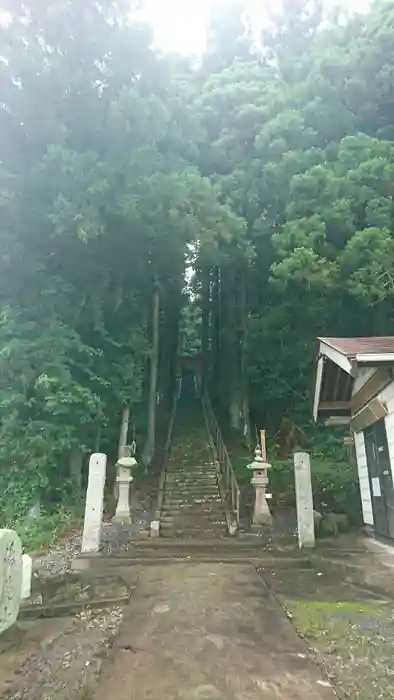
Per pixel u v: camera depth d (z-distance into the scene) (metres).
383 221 12.59
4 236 10.55
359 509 9.89
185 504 11.08
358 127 16.34
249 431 16.97
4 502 9.66
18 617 4.59
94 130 11.06
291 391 16.41
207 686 2.73
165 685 2.77
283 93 18.42
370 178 13.19
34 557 7.54
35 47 10.12
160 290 16.50
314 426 15.36
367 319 14.16
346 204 13.16
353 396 8.52
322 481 11.25
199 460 14.63
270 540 7.99
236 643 3.41
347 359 5.96
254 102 19.03
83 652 3.65
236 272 17.98
